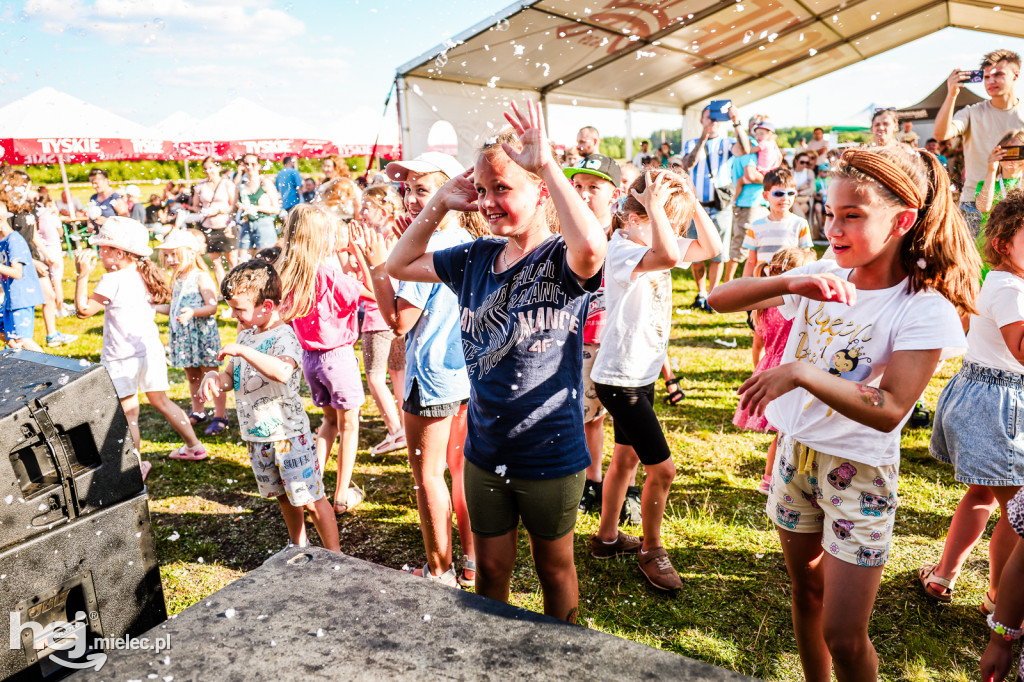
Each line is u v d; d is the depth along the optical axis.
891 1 8.48
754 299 1.40
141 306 3.53
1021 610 1.64
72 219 11.66
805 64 10.84
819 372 1.28
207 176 8.52
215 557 2.78
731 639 2.18
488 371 1.60
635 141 11.65
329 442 3.28
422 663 1.13
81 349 6.23
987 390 2.06
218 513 3.17
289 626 1.23
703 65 10.21
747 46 9.55
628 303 2.21
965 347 1.35
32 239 6.38
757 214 6.66
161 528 3.03
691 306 7.04
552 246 1.55
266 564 1.44
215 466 3.70
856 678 1.54
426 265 1.78
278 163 11.51
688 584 2.47
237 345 2.22
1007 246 1.99
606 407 2.34
